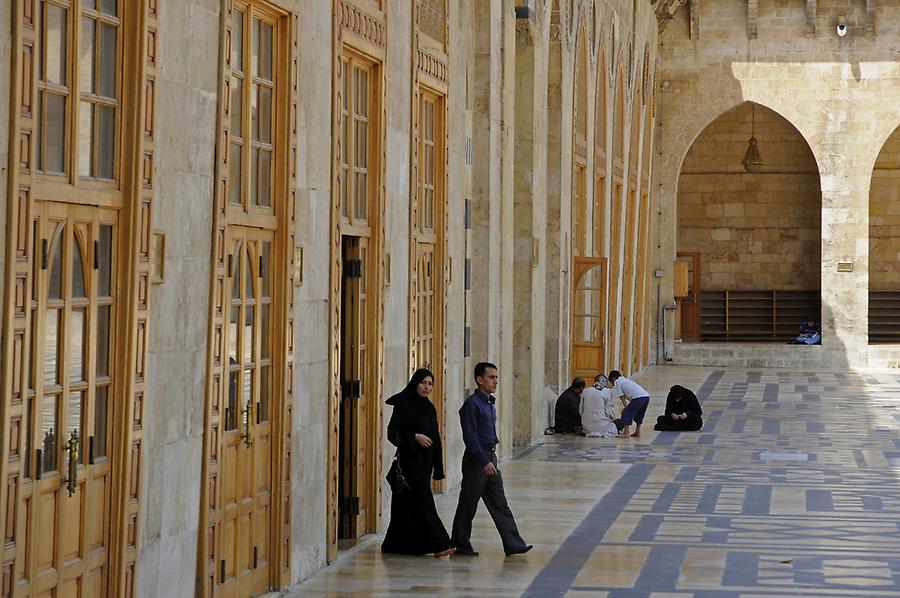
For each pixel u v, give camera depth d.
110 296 9.44
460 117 19.53
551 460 22.86
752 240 48.81
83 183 9.00
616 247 35.59
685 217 48.72
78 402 9.04
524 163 23.97
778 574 13.95
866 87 43.31
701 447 24.72
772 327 48.34
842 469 21.92
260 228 12.25
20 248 8.25
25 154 8.27
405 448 14.77
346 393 15.43
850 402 33.22
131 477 9.63
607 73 32.88
